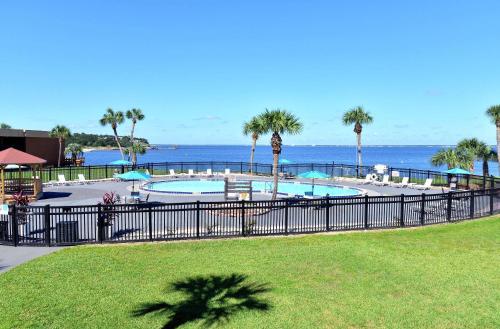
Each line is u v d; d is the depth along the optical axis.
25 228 14.42
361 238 13.52
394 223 15.44
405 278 9.59
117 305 7.99
